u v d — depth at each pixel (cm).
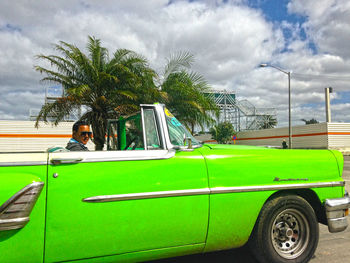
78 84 1071
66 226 222
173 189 257
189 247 265
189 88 1109
